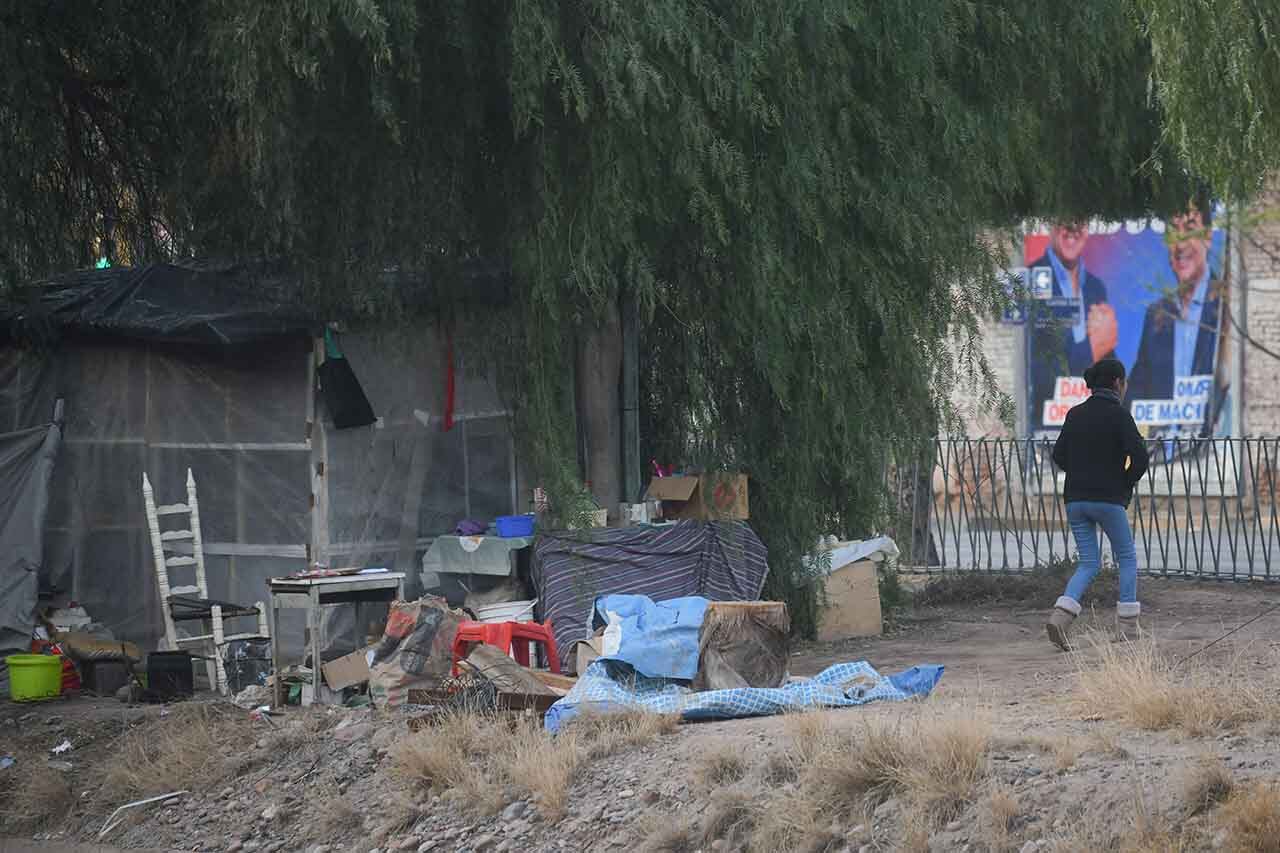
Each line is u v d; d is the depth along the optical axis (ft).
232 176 64.90
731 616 53.01
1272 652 56.24
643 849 39.96
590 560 65.62
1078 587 64.34
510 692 51.52
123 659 65.10
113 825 50.01
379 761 49.70
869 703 50.37
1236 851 32.30
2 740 56.34
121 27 67.72
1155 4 53.93
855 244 68.64
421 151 63.26
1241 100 52.65
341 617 65.72
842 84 66.80
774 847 38.40
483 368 68.28
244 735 54.24
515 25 58.59
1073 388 145.38
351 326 66.33
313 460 65.98
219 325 63.87
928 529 100.63
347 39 59.36
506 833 43.21
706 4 63.87
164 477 69.36
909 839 36.60
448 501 70.03
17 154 66.80
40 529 67.10
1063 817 35.60
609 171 61.00
